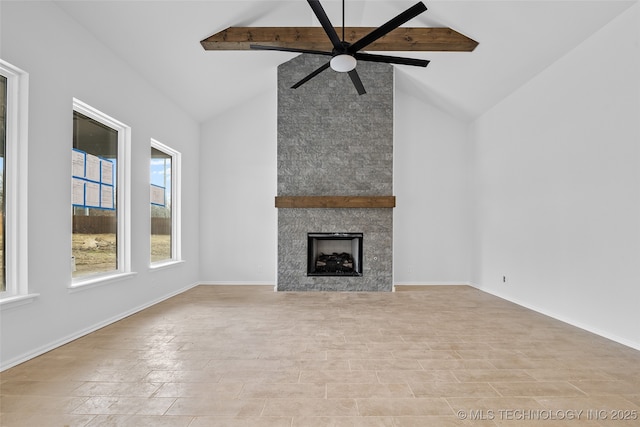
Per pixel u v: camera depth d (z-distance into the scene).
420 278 6.07
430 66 5.03
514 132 4.70
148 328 3.35
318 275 5.39
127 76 3.88
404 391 2.08
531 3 3.23
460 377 2.27
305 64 5.48
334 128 5.47
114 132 3.85
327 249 5.76
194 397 1.99
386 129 5.47
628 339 2.92
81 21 3.09
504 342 2.97
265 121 6.11
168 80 4.53
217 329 3.32
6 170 2.50
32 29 2.59
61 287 2.86
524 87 4.47
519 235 4.55
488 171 5.41
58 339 2.83
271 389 2.09
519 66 4.18
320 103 5.48
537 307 4.14
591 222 3.34
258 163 6.09
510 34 3.73
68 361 2.51
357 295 5.05
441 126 6.16
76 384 2.14
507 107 4.88
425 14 4.08
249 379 2.23
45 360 2.53
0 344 2.33
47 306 2.71
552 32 3.46
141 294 4.15
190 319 3.69
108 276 3.56
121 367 2.40
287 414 1.82
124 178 3.91
